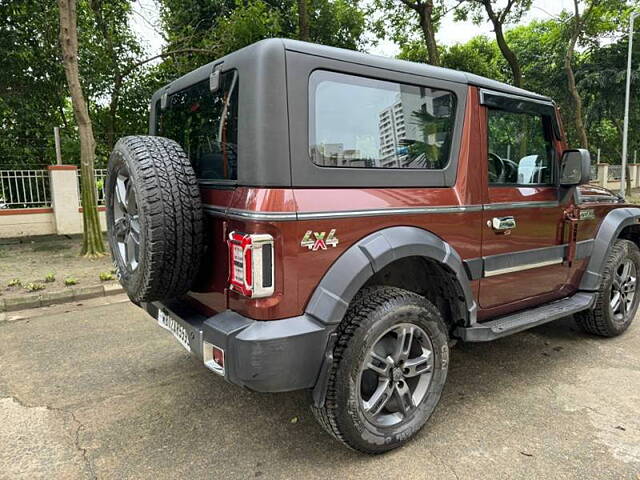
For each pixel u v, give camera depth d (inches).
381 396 88.9
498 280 111.2
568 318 175.0
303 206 76.7
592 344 148.5
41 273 237.5
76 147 394.9
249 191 76.2
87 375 127.2
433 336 94.0
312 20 473.7
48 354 141.5
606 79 704.4
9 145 370.9
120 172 92.5
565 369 129.9
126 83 419.5
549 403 110.8
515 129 115.0
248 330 75.0
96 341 152.3
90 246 279.1
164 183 81.4
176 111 112.5
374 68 87.1
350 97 84.4
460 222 99.5
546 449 92.3
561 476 84.0
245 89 77.4
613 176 821.9
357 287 81.2
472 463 88.2
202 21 465.4
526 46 843.4
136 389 119.2
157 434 98.8
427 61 601.3
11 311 186.7
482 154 104.6
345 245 82.2
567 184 122.1
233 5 464.8
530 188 117.0
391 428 89.8
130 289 90.5
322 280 79.7
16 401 112.7
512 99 111.9
